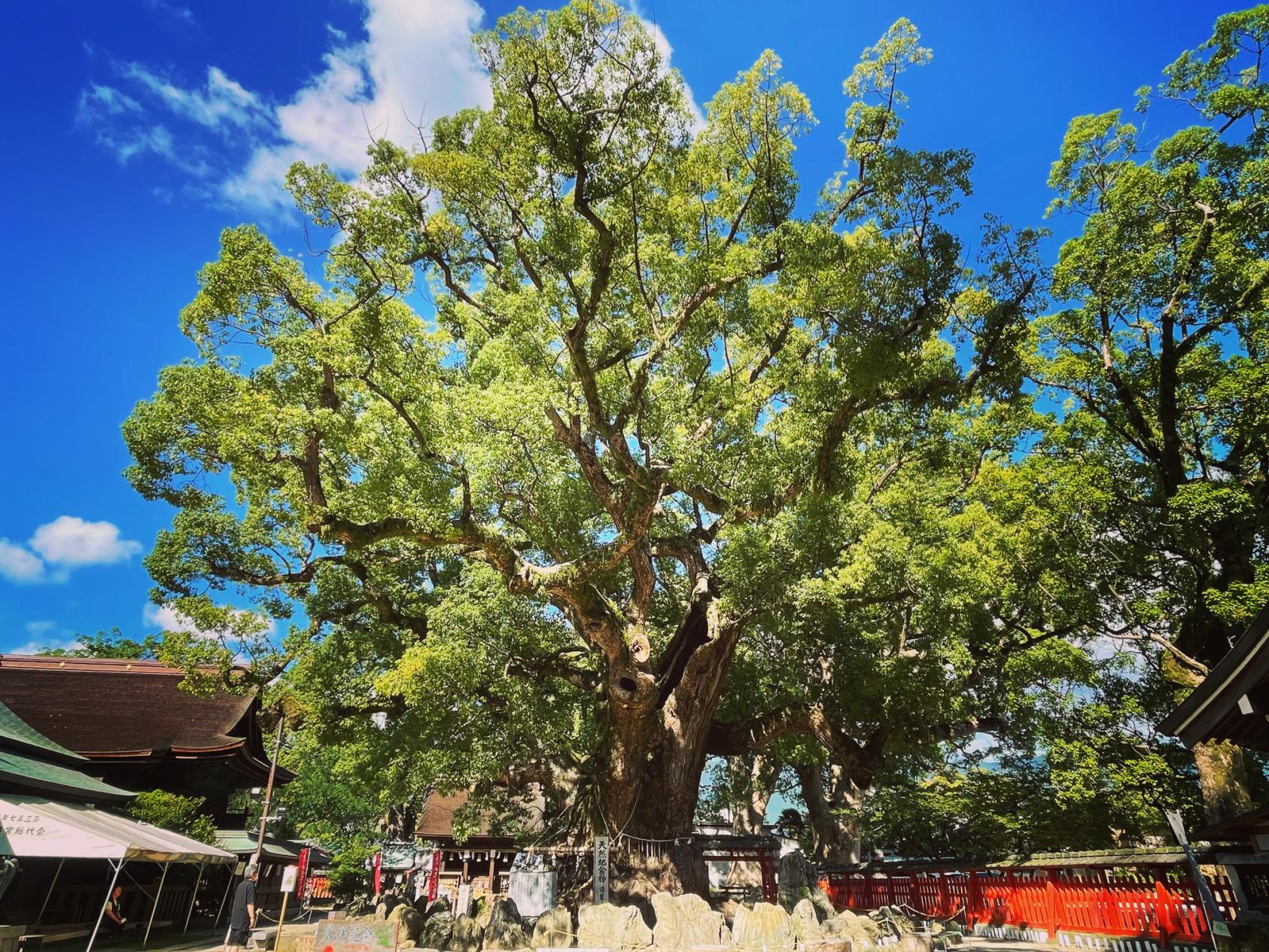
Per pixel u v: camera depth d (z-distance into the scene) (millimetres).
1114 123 20188
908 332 12445
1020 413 21141
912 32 13242
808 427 13914
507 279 15781
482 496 17203
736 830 33031
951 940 13656
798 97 14195
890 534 15492
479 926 10773
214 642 15367
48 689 22016
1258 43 18328
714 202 14945
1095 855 13250
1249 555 18594
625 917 10914
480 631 16922
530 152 13336
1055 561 18188
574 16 11945
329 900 33938
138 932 18062
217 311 12195
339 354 12445
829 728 18703
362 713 18734
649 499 14453
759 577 14586
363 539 12984
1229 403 19000
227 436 12031
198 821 19281
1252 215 17766
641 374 13930
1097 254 20234
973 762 23375
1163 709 19156
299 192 12453
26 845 12805
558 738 17750
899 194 12422
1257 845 9188
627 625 18000
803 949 10516
